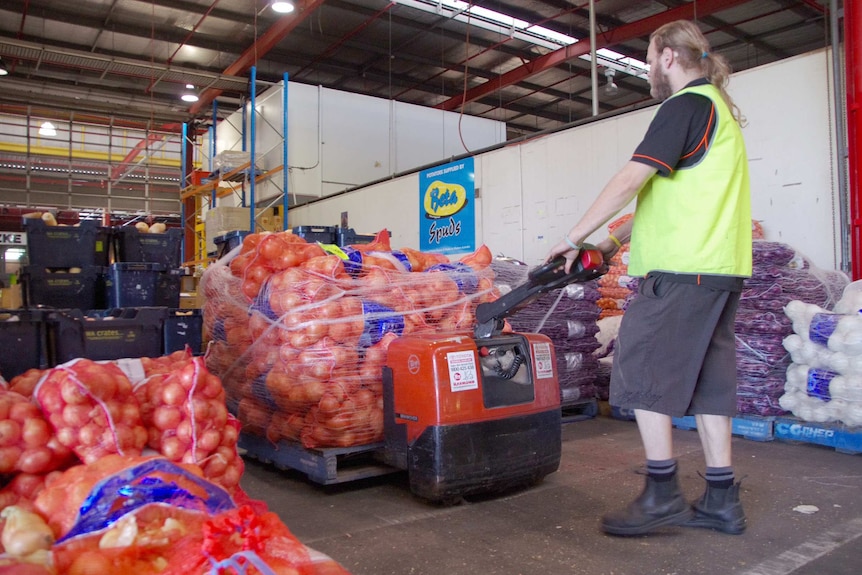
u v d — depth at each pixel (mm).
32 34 12258
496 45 12914
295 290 3143
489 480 2848
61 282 5043
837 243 4871
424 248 9508
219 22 11992
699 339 2324
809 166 5035
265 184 12227
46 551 1139
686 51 2482
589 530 2473
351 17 11820
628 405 2396
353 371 3125
